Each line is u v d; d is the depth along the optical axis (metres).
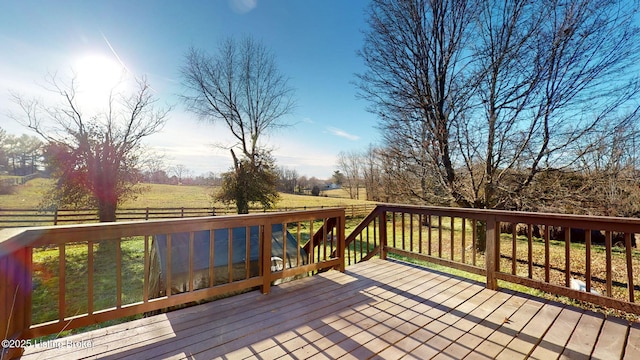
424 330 2.34
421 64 7.83
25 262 1.96
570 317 2.54
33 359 1.88
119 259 2.32
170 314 2.58
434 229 12.69
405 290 3.21
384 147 9.24
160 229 2.50
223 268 3.31
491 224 3.27
